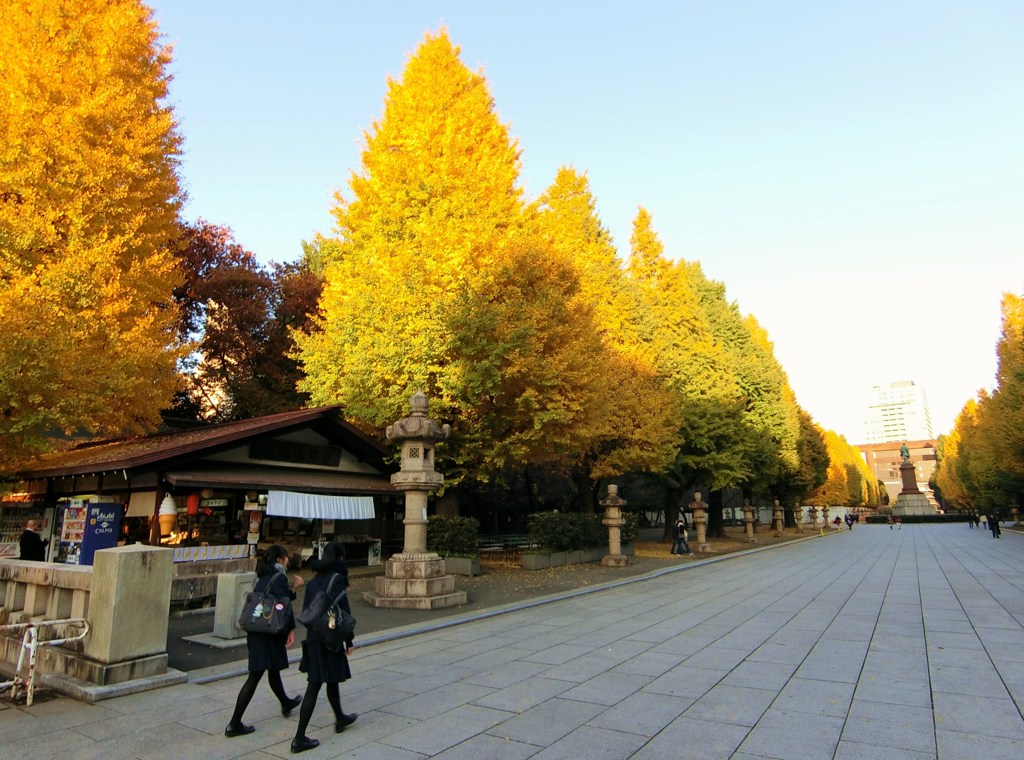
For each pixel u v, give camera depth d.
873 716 4.92
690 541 35.03
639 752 4.30
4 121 13.26
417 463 12.60
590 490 27.97
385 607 11.45
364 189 18.88
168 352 15.62
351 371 16.19
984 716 4.85
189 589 11.01
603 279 29.20
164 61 18.73
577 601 12.23
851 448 101.00
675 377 32.12
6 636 7.46
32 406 12.55
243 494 16.41
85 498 14.11
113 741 4.75
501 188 18.58
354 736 4.77
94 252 13.11
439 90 19.14
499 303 16.69
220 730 4.99
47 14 14.80
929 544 30.27
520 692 5.88
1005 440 34.75
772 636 8.29
